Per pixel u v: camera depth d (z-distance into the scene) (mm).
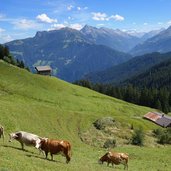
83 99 146500
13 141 43625
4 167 24672
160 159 58438
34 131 74500
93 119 106375
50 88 145500
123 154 42531
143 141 94812
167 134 103062
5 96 114062
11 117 72625
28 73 150375
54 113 94375
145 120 134250
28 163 28203
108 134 98438
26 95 125188
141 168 47500
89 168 34844
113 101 167750
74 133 90062
